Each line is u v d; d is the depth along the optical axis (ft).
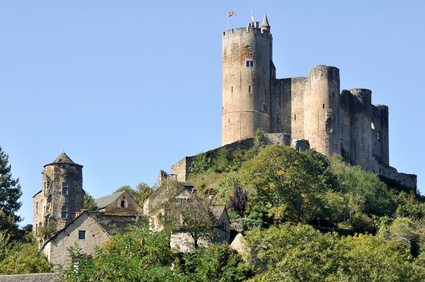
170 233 351.46
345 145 639.76
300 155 506.48
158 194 409.69
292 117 627.05
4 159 505.25
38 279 291.79
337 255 334.85
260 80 618.85
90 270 250.16
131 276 246.88
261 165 497.05
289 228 353.72
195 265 284.41
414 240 497.05
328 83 613.93
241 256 340.80
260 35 624.18
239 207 462.19
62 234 367.45
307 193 482.69
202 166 565.12
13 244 421.18
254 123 610.65
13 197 495.41
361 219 510.99
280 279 317.63
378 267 334.85
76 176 463.01
